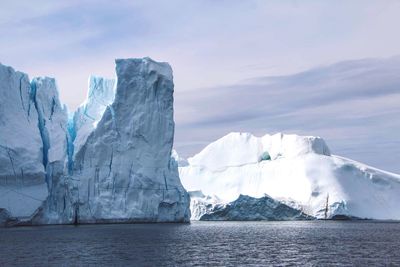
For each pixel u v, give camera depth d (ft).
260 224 523.70
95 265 186.19
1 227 345.31
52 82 396.98
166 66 425.28
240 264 192.85
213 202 625.00
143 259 201.77
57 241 260.62
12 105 364.17
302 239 306.35
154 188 404.16
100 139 390.21
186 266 186.29
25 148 352.49
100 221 386.52
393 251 238.68
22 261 194.49
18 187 345.92
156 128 412.36
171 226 402.31
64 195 368.89
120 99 402.72
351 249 246.88
